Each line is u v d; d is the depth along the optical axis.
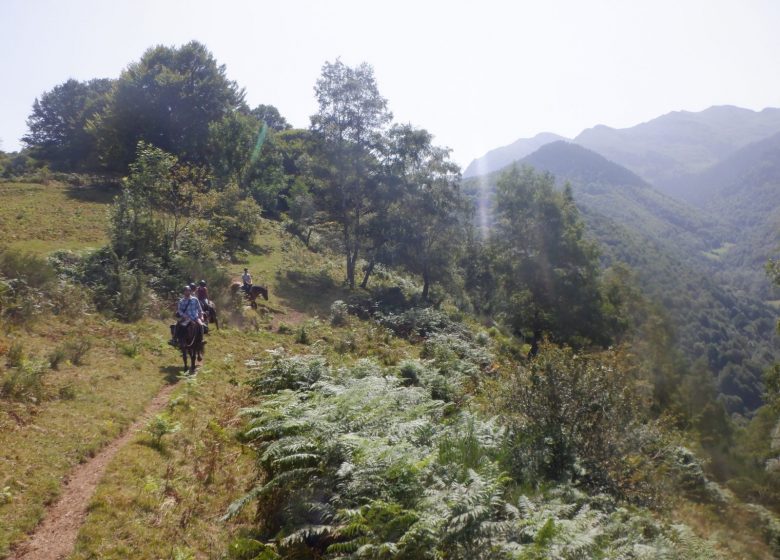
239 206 40.53
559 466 9.57
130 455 8.09
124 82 49.84
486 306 45.31
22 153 74.56
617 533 6.92
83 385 10.50
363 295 34.59
